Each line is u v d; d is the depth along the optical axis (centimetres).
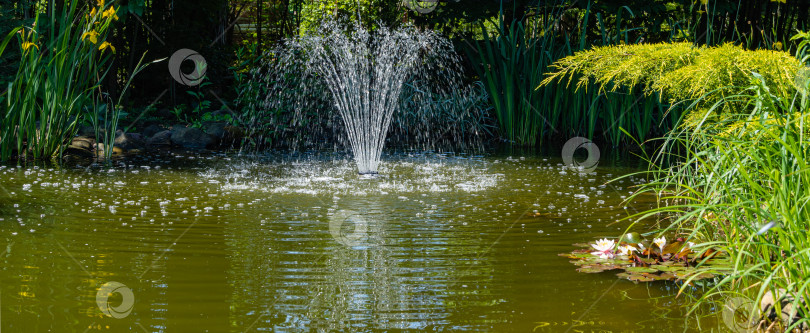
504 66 761
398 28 954
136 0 634
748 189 235
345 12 1021
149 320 192
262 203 370
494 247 279
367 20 1016
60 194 384
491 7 889
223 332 184
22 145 536
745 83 265
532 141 747
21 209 340
